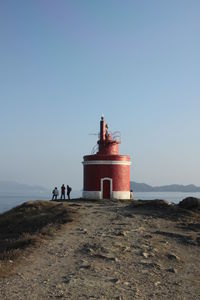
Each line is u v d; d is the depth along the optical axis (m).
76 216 26.53
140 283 12.55
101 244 17.42
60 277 12.53
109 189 44.56
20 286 11.42
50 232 19.92
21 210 32.81
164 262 15.64
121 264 14.63
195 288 12.54
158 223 24.81
